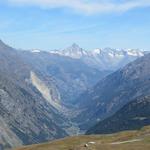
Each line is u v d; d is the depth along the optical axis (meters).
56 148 195.50
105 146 183.25
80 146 184.38
